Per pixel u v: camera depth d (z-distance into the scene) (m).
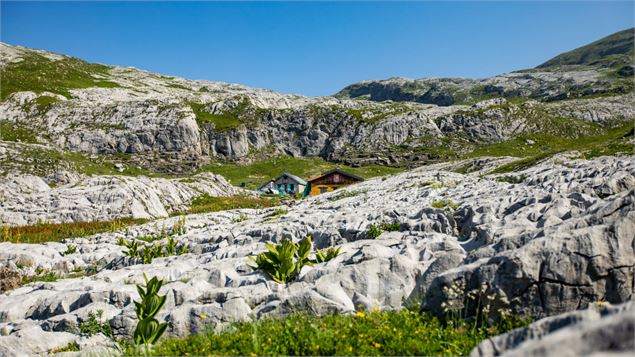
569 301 8.19
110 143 131.88
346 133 159.12
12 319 13.38
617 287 8.10
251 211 44.97
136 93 188.00
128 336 11.13
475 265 9.12
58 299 13.55
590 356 3.03
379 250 12.36
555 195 14.98
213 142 147.62
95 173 95.12
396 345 7.21
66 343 10.96
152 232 33.59
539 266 8.48
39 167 80.31
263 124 166.50
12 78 160.38
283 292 11.05
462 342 7.62
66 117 137.00
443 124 162.50
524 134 153.00
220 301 11.16
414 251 12.29
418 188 31.92
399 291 10.48
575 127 158.38
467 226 15.86
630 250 8.32
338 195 42.59
